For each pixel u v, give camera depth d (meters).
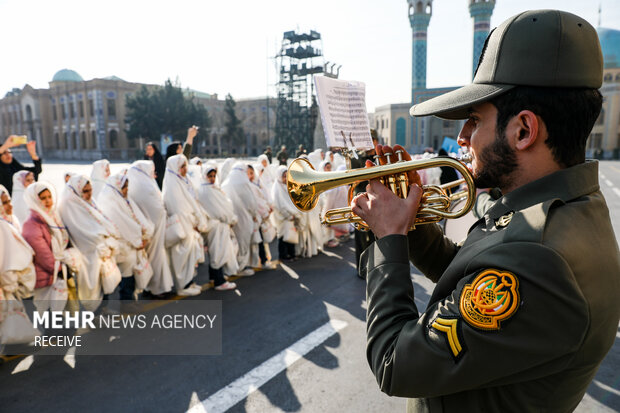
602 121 44.59
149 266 4.55
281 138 44.53
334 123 2.01
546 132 0.79
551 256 0.70
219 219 5.13
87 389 3.04
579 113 0.78
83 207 3.96
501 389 0.80
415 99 44.28
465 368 0.73
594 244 0.75
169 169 4.85
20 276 3.44
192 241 4.90
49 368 3.33
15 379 3.18
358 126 2.11
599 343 0.75
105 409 2.81
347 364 3.38
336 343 3.73
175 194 4.79
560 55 0.75
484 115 0.86
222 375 3.22
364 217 1.00
